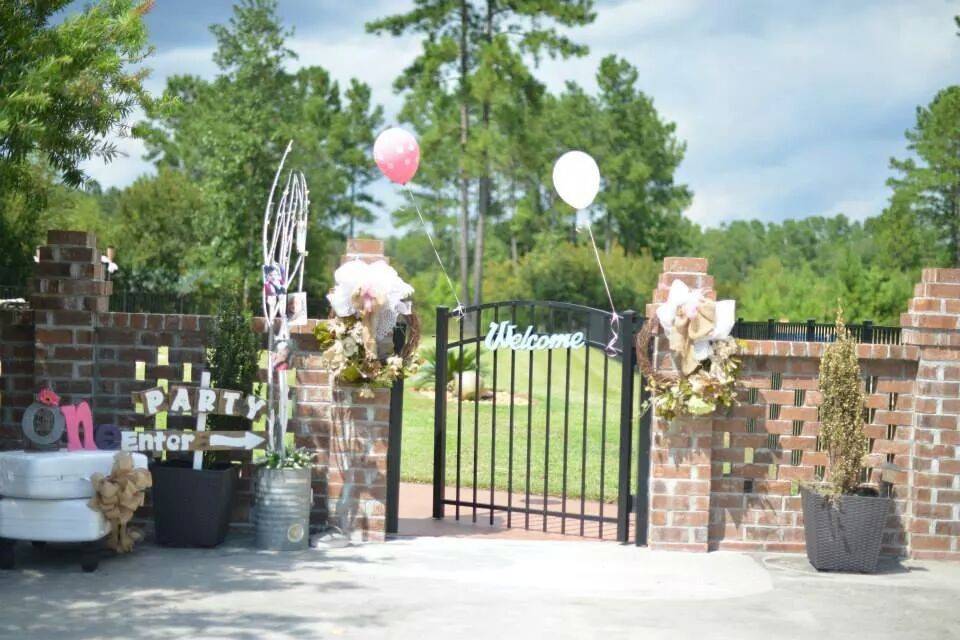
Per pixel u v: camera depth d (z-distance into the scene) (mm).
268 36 43562
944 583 7867
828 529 8055
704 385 8312
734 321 8375
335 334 8375
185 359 8570
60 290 8500
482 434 15398
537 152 46406
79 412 7703
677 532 8594
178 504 8000
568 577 7602
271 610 6434
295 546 8133
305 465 8250
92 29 8180
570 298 53375
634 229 66500
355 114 68125
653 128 68812
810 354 8648
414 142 9531
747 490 8828
